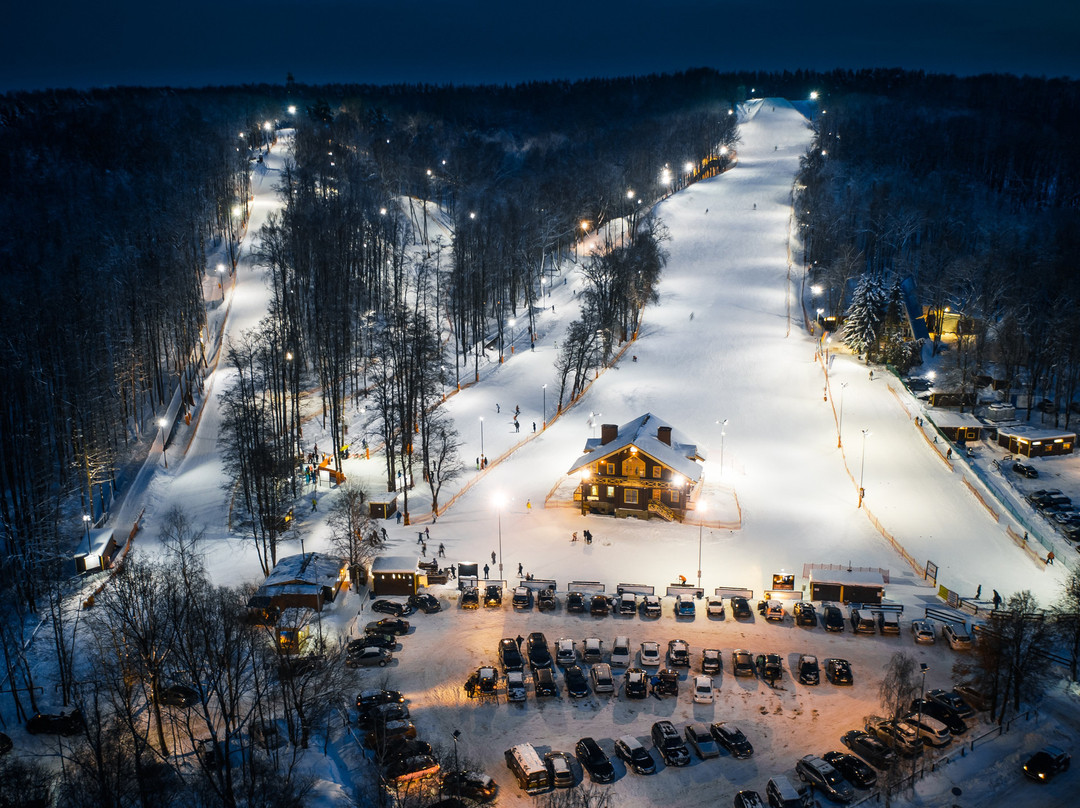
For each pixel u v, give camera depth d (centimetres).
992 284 13225
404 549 7738
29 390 9462
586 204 19050
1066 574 7256
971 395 11431
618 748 4994
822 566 7231
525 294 16138
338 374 11244
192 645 4953
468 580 6988
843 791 4578
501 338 13825
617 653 5975
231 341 13438
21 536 7575
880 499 8750
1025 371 12631
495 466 9694
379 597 6956
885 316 12638
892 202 18425
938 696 5400
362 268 15312
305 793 4462
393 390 10581
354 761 4909
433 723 5291
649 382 12062
